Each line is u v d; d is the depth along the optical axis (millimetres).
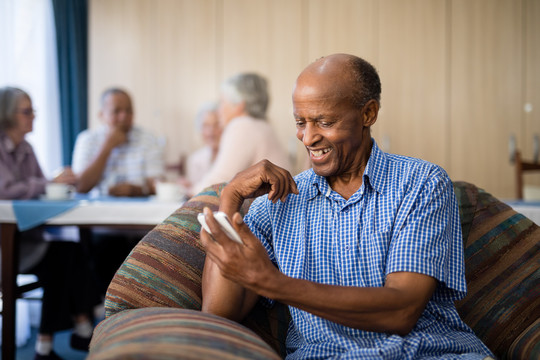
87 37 4590
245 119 2572
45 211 2070
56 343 2668
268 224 1041
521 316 1052
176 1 4609
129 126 3211
